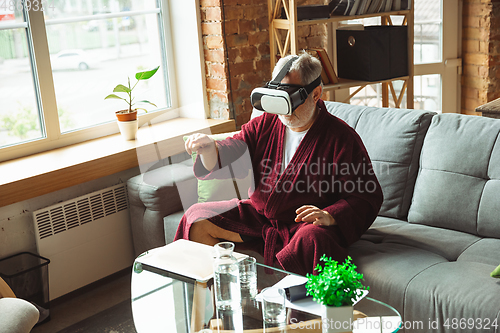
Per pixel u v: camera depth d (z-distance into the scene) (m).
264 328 1.29
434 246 1.84
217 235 1.92
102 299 2.44
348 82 3.01
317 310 1.33
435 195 1.98
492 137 1.89
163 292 1.50
